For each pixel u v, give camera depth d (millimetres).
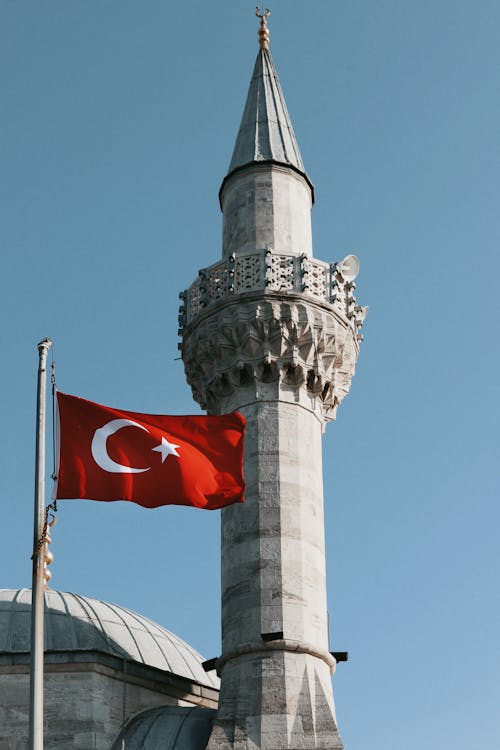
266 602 32906
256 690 31906
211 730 33344
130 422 29469
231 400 36031
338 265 37219
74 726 34875
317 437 36000
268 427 35125
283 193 38562
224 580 34031
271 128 40031
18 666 35438
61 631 37344
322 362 36250
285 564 33406
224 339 35938
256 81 41938
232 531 34312
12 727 34750
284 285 36156
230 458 30562
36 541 23875
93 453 28719
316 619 33281
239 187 38844
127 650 37844
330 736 31250
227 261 36750
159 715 35125
